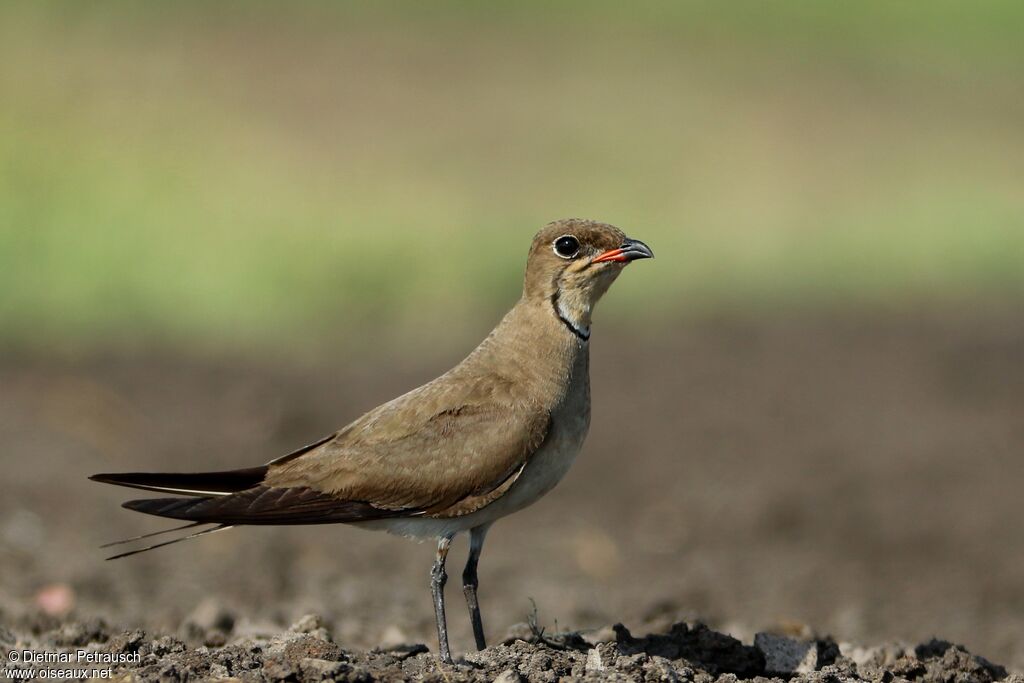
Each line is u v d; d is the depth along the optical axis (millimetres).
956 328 20812
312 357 18797
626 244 8211
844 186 28250
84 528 12719
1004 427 16531
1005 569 12656
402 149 27297
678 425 16703
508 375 8148
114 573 11398
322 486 7961
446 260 21953
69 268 19891
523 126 30047
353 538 13375
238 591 11195
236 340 19250
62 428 15234
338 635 9484
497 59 35656
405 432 8008
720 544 13539
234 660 7477
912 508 14258
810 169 29250
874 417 16953
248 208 22422
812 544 13539
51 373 17094
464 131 29203
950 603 11711
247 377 17562
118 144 23297
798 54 38875
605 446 16156
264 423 15875
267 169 24188
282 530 13445
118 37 30047
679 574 12508
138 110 25156
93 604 10391
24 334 18562
